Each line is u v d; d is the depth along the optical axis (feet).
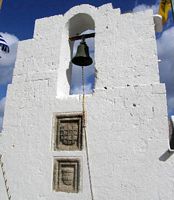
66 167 18.45
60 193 17.93
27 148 19.75
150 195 16.10
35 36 23.02
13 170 19.60
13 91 21.79
